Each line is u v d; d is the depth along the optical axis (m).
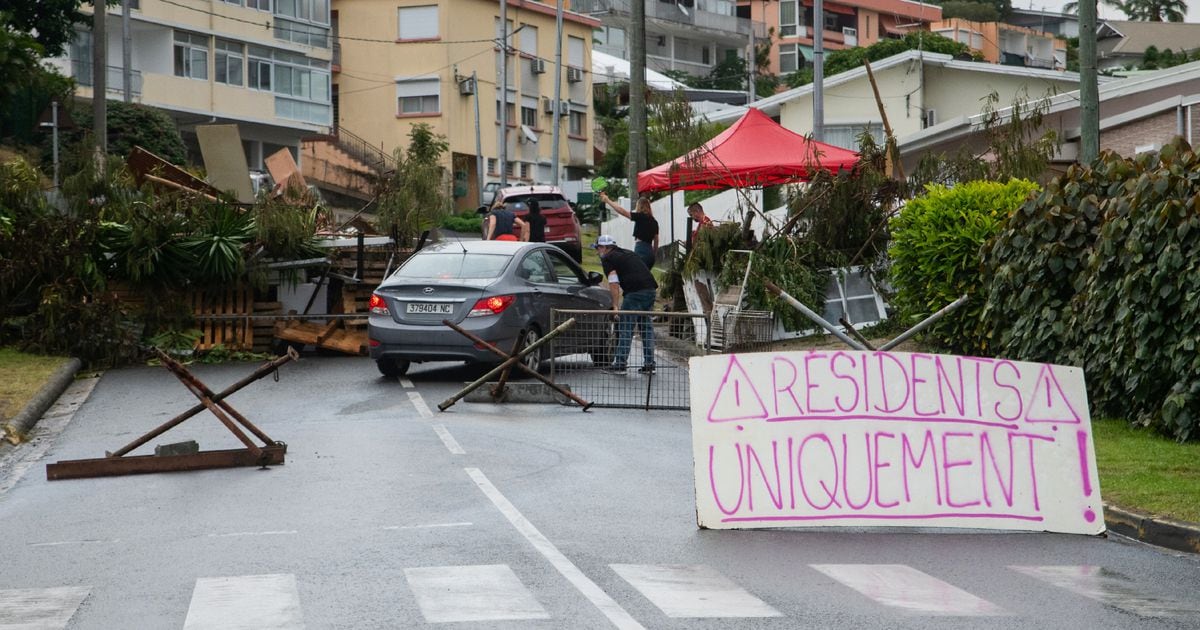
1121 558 8.25
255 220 19.86
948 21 98.06
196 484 10.53
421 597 6.82
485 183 65.00
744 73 91.56
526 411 14.65
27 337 18.34
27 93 34.16
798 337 19.94
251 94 54.69
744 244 20.52
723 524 9.03
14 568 7.81
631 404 15.16
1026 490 9.29
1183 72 28.38
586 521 9.02
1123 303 12.08
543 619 6.37
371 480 10.52
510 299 16.03
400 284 16.16
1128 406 12.45
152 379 17.34
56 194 20.09
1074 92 27.42
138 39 51.00
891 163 21.17
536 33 69.81
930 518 9.23
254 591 7.00
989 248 14.56
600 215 54.97
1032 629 6.35
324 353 20.05
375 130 64.50
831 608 6.69
